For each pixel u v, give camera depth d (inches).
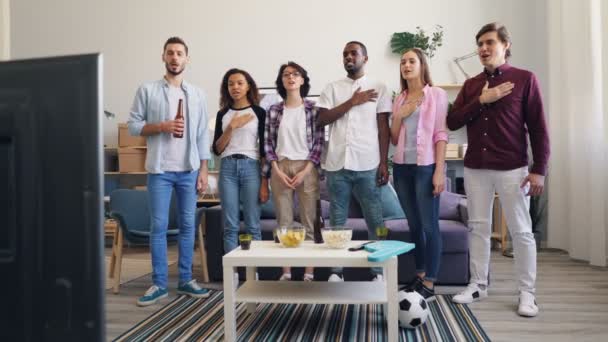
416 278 102.0
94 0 208.8
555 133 173.6
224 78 116.3
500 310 97.9
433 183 100.0
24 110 16.6
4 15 130.2
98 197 16.2
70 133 16.3
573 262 153.3
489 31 98.7
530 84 95.8
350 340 81.7
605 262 145.3
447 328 86.9
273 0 200.8
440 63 194.1
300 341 81.6
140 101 108.0
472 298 103.7
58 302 16.4
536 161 95.3
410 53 103.3
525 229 97.6
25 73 16.7
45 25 211.5
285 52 200.4
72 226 16.2
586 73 155.6
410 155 102.7
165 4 205.3
